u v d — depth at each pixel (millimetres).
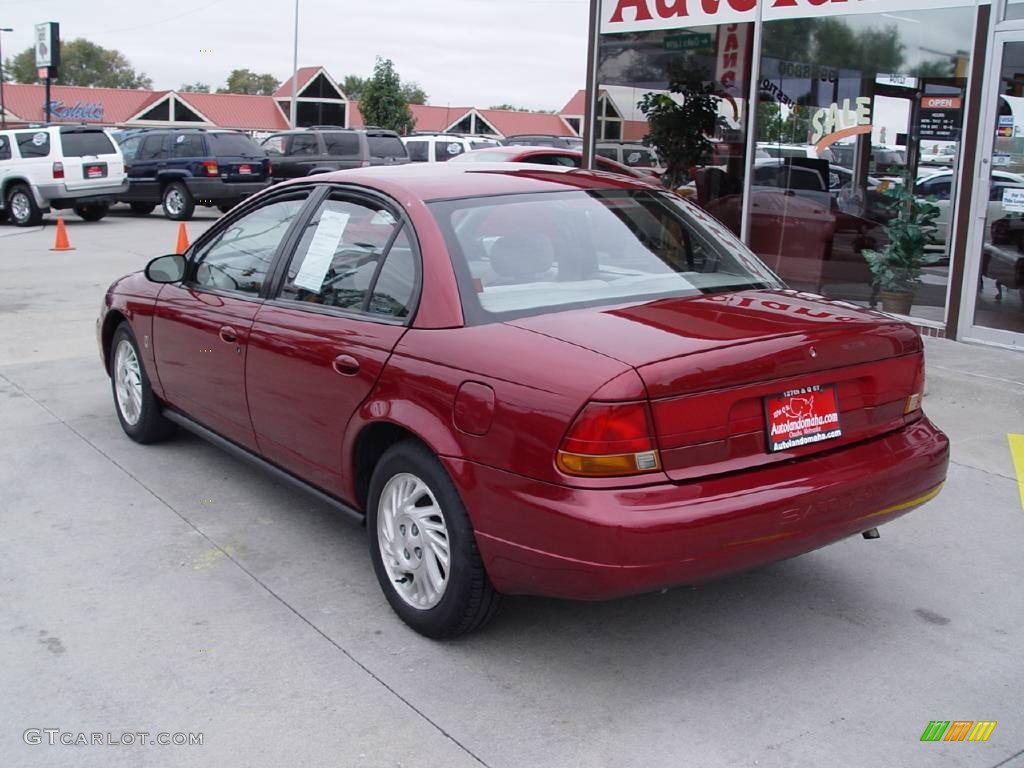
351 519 4324
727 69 10531
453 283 3758
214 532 4875
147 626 3947
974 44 8141
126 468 5770
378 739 3225
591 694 3484
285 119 73312
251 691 3496
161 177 22766
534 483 3256
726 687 3533
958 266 8445
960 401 6945
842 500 3453
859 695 3488
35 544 4715
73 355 8594
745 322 3592
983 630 3975
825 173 9828
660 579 3148
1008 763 3115
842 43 9383
